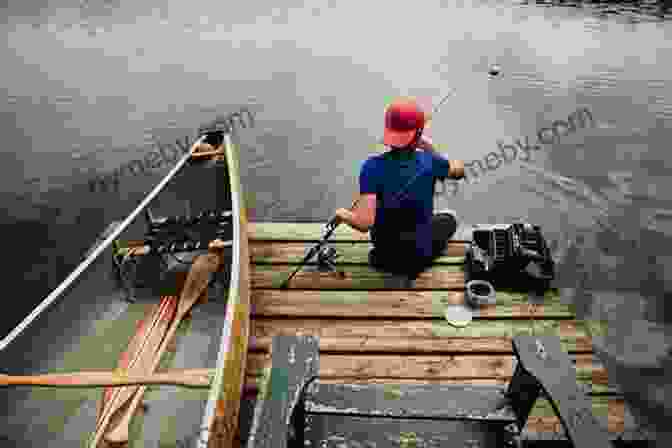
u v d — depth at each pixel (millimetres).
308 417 2111
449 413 1916
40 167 6586
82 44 11016
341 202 5969
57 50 10625
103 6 13844
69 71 9555
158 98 8539
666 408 3379
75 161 6738
